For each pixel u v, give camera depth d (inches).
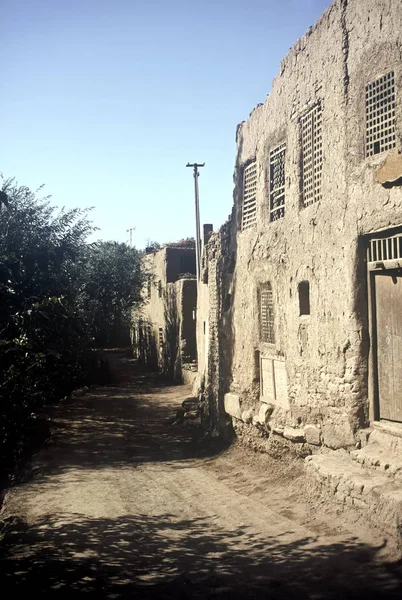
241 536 270.2
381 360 297.3
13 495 378.9
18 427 414.0
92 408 748.6
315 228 349.4
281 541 255.3
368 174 298.0
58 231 592.1
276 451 395.2
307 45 369.7
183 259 1167.6
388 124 291.9
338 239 322.7
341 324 317.7
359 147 308.3
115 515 320.5
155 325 1258.0
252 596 206.2
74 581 230.8
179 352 1001.5
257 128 461.1
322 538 249.4
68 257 598.2
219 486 368.2
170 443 533.3
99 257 1218.6
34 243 566.3
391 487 245.6
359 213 303.9
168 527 295.3
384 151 291.3
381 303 297.3
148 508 331.9
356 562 219.8
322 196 343.9
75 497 362.0
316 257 346.9
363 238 306.5
